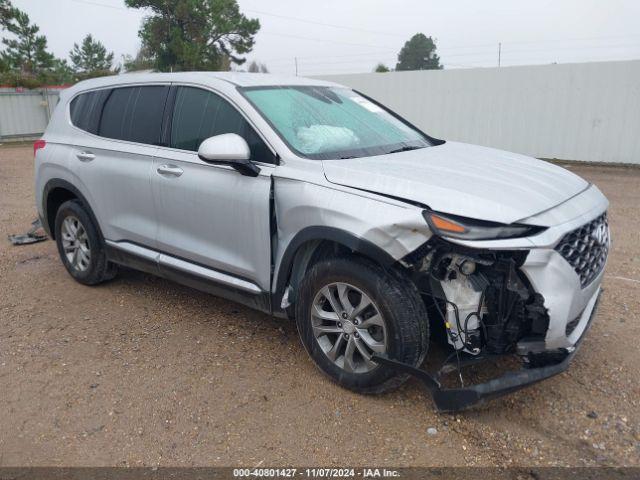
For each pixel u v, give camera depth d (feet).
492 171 11.62
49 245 22.80
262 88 13.73
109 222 16.15
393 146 13.58
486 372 12.17
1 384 12.37
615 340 13.65
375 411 11.11
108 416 11.17
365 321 10.98
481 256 9.91
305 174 11.53
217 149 11.75
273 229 12.12
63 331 14.92
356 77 54.29
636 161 42.80
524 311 9.91
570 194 11.13
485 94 47.96
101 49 200.75
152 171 14.49
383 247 10.21
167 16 110.73
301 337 12.14
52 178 17.66
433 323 11.20
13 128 77.41
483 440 10.21
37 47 131.03
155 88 15.20
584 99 43.75
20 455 10.09
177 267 14.35
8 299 17.16
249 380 12.32
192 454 10.03
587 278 10.62
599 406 11.10
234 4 113.80
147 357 13.44
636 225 24.85
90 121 16.90
